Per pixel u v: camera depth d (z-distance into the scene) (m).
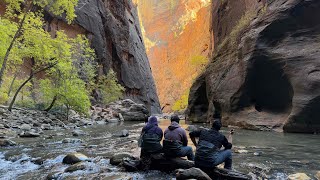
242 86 16.98
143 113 31.44
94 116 27.55
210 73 22.39
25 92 22.75
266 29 15.98
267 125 15.06
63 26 36.25
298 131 13.77
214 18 37.72
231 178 5.61
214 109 20.80
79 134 13.62
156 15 158.62
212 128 6.02
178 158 6.48
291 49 14.89
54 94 21.09
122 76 49.88
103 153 8.59
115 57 48.59
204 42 105.81
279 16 15.53
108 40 47.22
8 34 17.59
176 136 6.48
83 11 40.03
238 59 17.98
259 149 9.11
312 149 9.10
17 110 19.17
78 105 21.67
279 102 15.63
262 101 16.45
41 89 21.67
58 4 18.20
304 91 13.63
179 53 126.81
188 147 6.69
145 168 6.45
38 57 19.38
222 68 20.44
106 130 16.67
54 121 19.59
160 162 6.47
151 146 6.54
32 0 17.42
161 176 6.04
